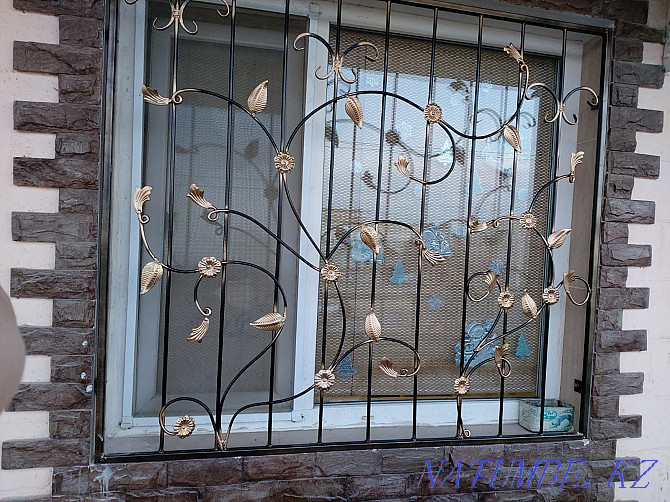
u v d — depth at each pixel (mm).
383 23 1387
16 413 1123
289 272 1370
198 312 1323
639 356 1456
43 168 1117
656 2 1438
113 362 1255
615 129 1413
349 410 1411
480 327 1494
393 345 1444
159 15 1280
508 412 1517
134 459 1171
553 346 1534
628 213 1424
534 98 1511
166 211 1295
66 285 1137
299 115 1369
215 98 1319
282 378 1381
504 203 1498
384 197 1422
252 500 1230
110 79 1148
